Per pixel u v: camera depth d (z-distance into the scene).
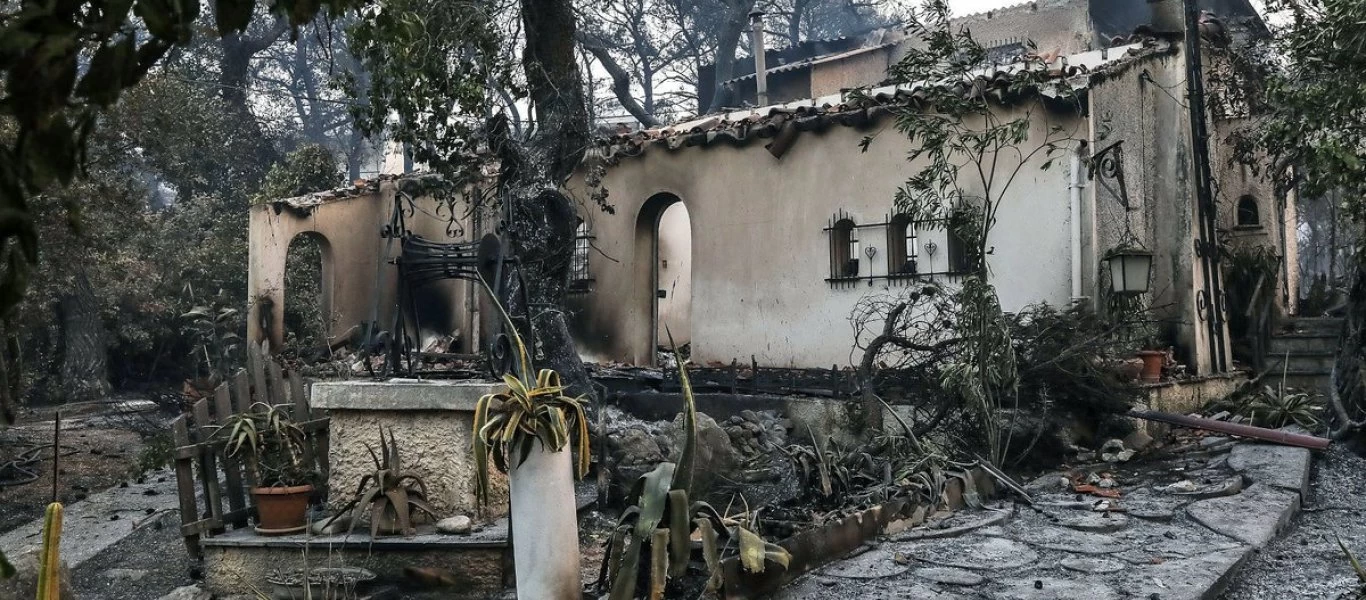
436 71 9.05
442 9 8.95
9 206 0.99
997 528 6.57
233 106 23.44
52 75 0.98
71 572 6.21
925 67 8.99
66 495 9.25
